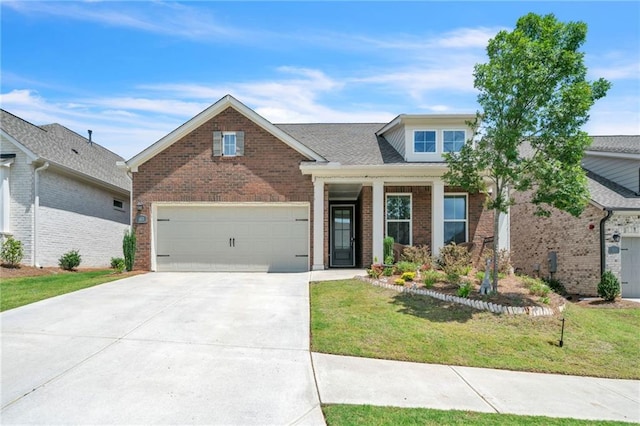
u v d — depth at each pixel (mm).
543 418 4555
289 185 13672
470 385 5430
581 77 8430
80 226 17109
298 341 6641
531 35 8781
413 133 14023
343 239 16641
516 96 8648
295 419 4238
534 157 8727
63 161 16219
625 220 13242
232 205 13711
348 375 5500
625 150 14469
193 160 13727
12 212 14516
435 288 9555
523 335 7414
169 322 7387
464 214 14109
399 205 14250
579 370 6281
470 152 9258
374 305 8656
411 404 4723
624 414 4816
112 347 6109
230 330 7043
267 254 13680
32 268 14094
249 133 13766
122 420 4078
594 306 11859
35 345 6121
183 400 4547
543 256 16000
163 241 13688
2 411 4207
